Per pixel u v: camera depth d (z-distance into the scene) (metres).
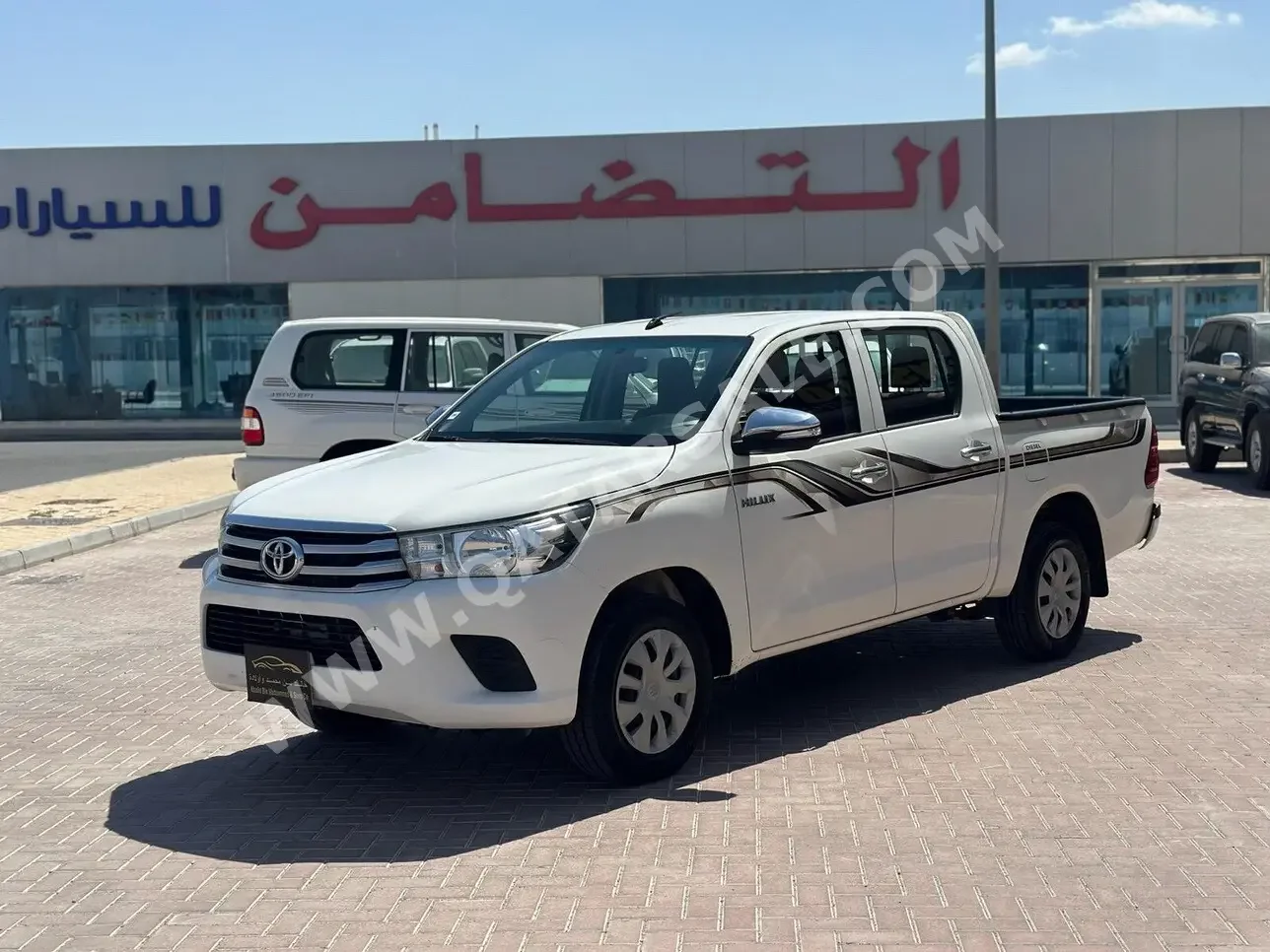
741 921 4.45
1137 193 28.12
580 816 5.55
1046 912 4.49
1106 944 4.23
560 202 29.42
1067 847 5.07
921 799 5.64
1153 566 11.50
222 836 5.45
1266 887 4.66
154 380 30.97
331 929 4.48
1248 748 6.27
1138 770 5.98
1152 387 28.73
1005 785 5.80
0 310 31.02
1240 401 17.05
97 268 30.41
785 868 4.91
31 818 5.70
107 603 10.83
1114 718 6.82
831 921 4.44
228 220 30.09
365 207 29.86
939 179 28.44
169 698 7.76
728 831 5.32
